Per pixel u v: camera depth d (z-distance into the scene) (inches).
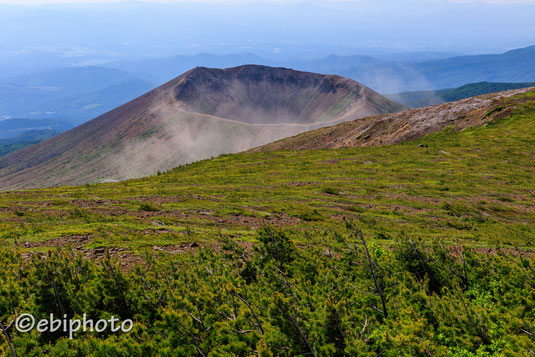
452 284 348.8
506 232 728.3
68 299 266.5
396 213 882.8
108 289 282.2
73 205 780.0
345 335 227.6
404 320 266.2
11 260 362.9
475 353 245.3
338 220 788.6
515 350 229.9
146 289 302.8
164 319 242.7
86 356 223.0
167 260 424.2
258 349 207.9
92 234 544.1
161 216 720.3
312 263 383.6
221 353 220.8
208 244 530.9
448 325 273.1
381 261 404.2
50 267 270.5
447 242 617.0
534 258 358.3
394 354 227.8
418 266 386.6
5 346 223.9
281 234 419.2
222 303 281.6
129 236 546.6
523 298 299.1
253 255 429.4
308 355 213.8
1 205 733.9
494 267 377.7
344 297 281.4
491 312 280.1
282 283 329.1
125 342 225.0
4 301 276.1
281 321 219.8
